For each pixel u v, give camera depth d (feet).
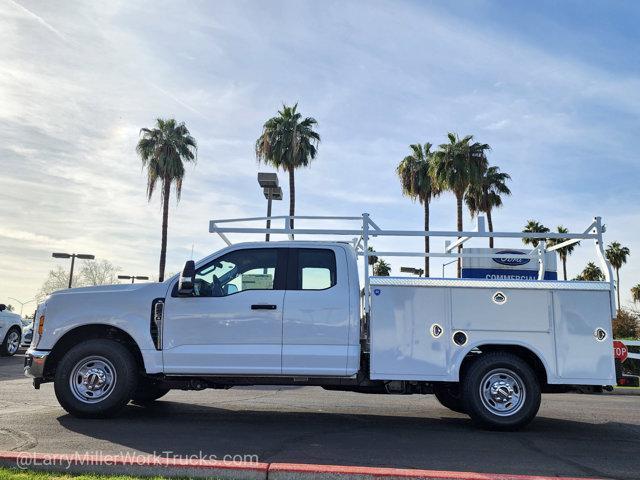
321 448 19.70
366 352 24.22
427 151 141.49
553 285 23.97
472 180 122.83
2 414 25.16
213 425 23.62
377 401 33.58
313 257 24.75
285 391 37.52
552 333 23.72
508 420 23.26
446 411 29.94
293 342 23.59
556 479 15.38
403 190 143.23
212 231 25.91
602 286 24.03
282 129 112.47
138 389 27.58
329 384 24.36
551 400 37.60
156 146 124.26
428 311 23.89
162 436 20.93
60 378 23.93
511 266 37.50
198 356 23.63
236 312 23.84
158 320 24.31
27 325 61.46
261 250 24.95
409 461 18.21
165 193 125.29
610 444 21.94
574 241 27.99
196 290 24.32
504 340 23.68
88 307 24.50
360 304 24.72
